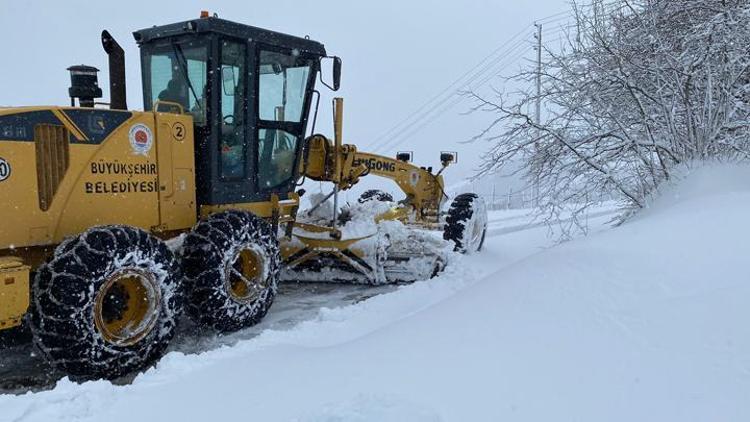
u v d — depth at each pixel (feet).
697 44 21.88
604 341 9.77
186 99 18.13
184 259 16.67
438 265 22.76
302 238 22.67
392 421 8.03
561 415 8.29
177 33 17.58
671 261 11.87
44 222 13.94
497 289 12.47
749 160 20.56
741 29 20.83
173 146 16.66
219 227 16.70
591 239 14.65
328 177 22.88
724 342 9.09
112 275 13.73
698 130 21.54
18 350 15.90
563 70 22.80
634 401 8.33
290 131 20.54
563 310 10.90
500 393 8.88
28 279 12.71
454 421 8.32
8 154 13.26
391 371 9.94
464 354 10.11
